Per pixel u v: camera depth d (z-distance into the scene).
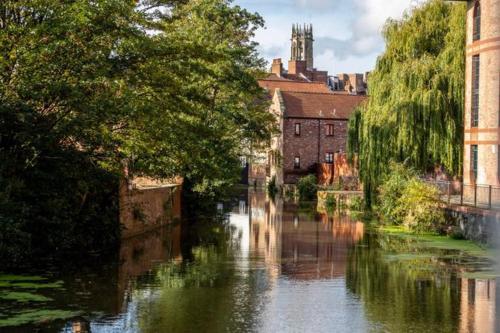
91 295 16.66
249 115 40.44
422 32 37.09
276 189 71.88
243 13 39.19
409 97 34.41
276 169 72.56
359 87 107.69
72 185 22.80
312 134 70.19
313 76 109.00
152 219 31.75
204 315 14.86
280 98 70.81
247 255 24.17
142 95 22.98
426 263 22.39
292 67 107.88
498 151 30.22
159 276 19.55
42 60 20.39
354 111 44.72
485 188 27.73
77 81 20.75
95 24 21.09
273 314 15.05
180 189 36.91
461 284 18.66
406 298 16.83
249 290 17.69
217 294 17.08
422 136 33.94
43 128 20.62
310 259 23.30
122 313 14.89
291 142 69.75
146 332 13.39
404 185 33.53
